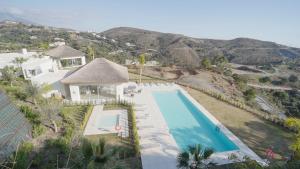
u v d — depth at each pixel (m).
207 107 28.77
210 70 64.69
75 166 9.88
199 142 20.88
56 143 17.02
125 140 19.19
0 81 32.84
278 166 9.23
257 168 12.05
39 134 18.77
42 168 14.09
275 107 56.59
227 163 16.23
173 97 34.38
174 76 51.56
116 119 23.66
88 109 25.20
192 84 44.16
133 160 16.28
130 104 27.64
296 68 139.38
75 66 47.41
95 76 28.33
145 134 20.47
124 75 30.27
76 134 18.64
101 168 9.91
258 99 60.28
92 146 10.41
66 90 29.62
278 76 110.38
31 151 15.99
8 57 46.69
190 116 27.47
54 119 19.62
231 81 58.06
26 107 21.47
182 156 13.33
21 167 7.22
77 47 104.56
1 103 17.88
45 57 45.25
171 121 25.83
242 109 28.52
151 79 42.88
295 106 60.50
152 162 16.03
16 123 17.81
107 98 29.50
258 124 23.77
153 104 28.83
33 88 24.77
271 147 18.88
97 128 21.33
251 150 18.23
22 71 39.19
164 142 19.17
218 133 22.11
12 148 14.53
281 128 22.86
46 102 22.22
